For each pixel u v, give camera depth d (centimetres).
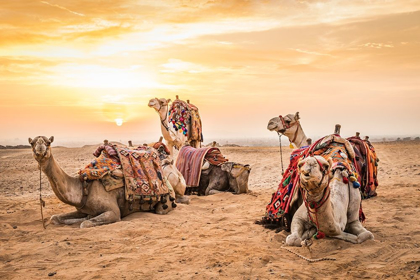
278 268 585
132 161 947
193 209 1056
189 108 1556
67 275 579
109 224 862
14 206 1140
